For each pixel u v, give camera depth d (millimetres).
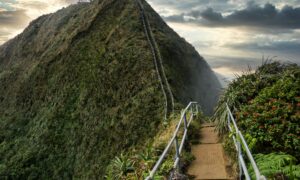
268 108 9297
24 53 106562
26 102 75750
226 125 10859
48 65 77625
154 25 70938
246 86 11500
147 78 49469
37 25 119125
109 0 81625
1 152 63812
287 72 10875
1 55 121500
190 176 8367
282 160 6867
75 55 72188
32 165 54031
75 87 64250
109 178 12914
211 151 10109
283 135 8133
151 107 41781
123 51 60500
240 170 7297
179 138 11312
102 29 73875
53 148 54969
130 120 42938
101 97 55344
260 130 8617
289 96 9289
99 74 60250
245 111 9867
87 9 92438
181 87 51844
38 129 62750
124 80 53562
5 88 90812
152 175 5062
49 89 71438
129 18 71562
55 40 90500
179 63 62781
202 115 16391
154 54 56969
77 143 51594
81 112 57125
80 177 44906
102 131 47812
